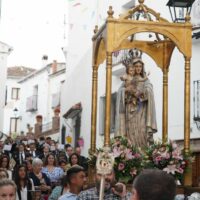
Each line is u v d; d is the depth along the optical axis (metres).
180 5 11.65
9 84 49.44
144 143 11.19
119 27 10.76
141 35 18.27
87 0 24.86
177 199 8.85
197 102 16.28
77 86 25.83
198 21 16.14
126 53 19.09
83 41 25.19
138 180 3.51
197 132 16.17
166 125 12.09
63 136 28.08
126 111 11.28
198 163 15.88
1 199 5.77
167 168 10.21
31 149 18.42
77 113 25.28
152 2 18.36
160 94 17.70
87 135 23.75
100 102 22.00
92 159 10.74
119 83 20.25
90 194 7.36
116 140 10.37
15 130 48.59
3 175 10.34
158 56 12.26
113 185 7.30
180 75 16.86
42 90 40.88
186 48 10.97
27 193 11.62
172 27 10.96
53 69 38.78
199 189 9.89
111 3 22.17
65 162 14.61
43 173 13.01
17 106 49.16
